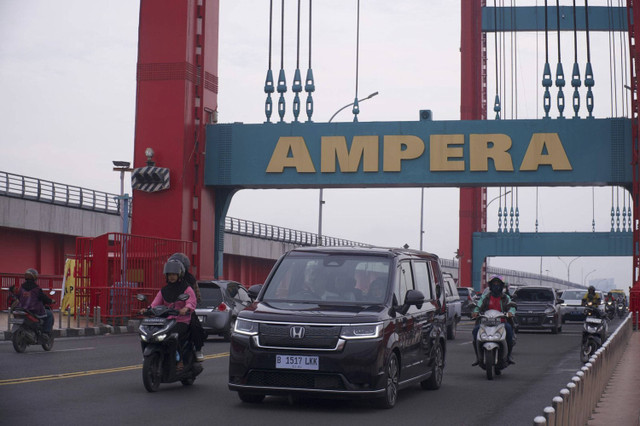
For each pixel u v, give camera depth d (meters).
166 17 51.00
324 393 15.52
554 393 19.61
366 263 17.41
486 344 22.45
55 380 19.91
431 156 50.28
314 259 17.56
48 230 61.28
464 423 14.83
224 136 52.19
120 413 15.03
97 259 43.84
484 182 50.03
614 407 15.77
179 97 50.50
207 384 19.97
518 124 49.94
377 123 51.00
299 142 51.44
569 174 49.50
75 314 45.12
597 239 91.44
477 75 95.00
